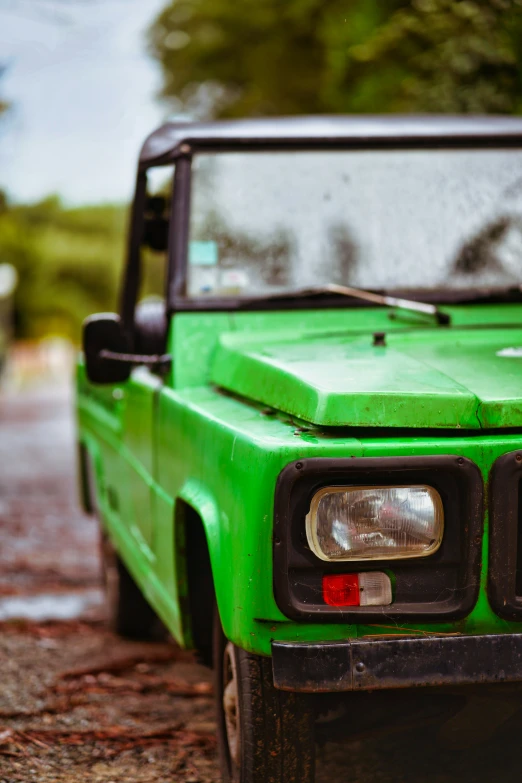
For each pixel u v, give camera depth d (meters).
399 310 4.48
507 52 8.88
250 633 3.09
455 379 3.35
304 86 20.50
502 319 4.52
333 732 3.71
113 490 5.82
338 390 3.17
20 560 8.25
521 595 3.13
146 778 4.10
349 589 3.06
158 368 4.58
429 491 3.07
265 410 3.56
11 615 6.74
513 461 3.07
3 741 4.48
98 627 6.49
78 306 72.75
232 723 3.61
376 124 4.91
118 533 5.65
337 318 4.46
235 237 4.65
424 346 3.95
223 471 3.38
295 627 3.05
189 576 4.05
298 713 3.31
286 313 4.46
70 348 59.09
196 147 4.68
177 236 4.57
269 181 4.71
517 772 3.94
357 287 4.70
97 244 75.69
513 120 5.07
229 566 3.23
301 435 3.16
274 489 3.02
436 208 4.80
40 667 5.59
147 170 4.75
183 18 22.38
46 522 9.79
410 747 4.20
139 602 6.07
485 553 3.08
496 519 3.07
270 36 21.11
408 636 3.07
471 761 4.03
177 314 4.45
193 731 4.64
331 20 14.13
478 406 3.16
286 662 3.01
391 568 3.07
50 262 72.00
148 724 4.73
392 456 3.03
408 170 4.82
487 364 3.56
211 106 23.38
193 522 4.04
